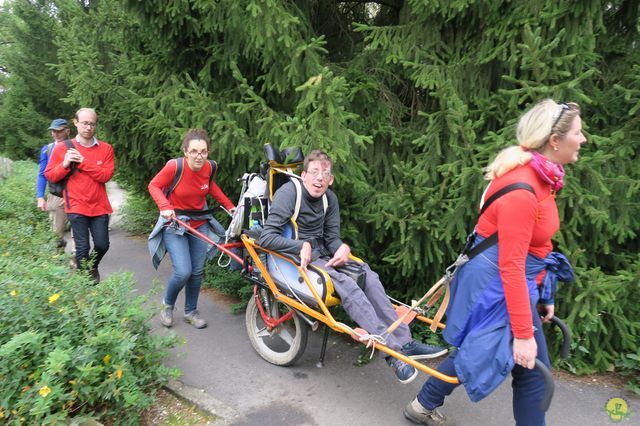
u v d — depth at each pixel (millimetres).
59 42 5594
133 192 7875
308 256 2949
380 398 3141
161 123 4227
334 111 3242
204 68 4285
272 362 3549
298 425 2848
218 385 3271
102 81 5250
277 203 3145
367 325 2756
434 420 2812
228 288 4977
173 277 3896
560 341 3355
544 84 3086
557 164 2098
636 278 3023
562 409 3012
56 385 2402
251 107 3803
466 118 3607
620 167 3123
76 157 4148
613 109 3381
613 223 3148
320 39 3504
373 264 4105
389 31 3920
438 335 3846
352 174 3586
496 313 2143
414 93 4422
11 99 17625
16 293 2857
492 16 3430
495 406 3033
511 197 1987
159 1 3943
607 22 3592
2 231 5102
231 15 3703
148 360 3010
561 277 2365
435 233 3318
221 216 5090
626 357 3379
